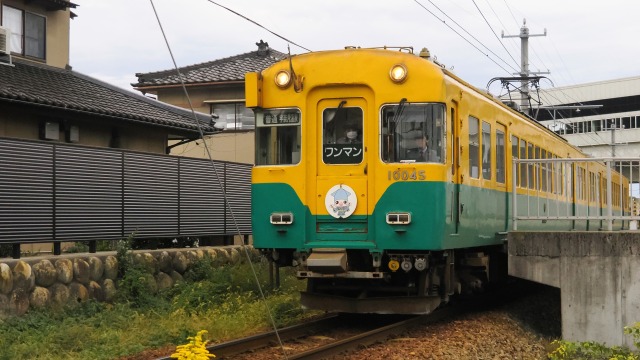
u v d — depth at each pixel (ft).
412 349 26.61
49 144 33.94
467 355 26.63
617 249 31.09
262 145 31.63
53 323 30.45
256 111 31.78
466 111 33.14
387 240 29.76
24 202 32.37
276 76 31.35
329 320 32.96
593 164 61.00
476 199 34.55
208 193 47.09
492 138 37.50
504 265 45.16
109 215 37.93
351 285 32.32
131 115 48.01
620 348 30.37
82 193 35.99
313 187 30.83
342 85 30.71
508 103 49.65
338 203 30.42
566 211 52.70
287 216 30.78
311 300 31.73
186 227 44.60
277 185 31.12
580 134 187.11
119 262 36.94
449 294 32.86
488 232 36.65
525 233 32.60
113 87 53.98
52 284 32.76
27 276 31.19
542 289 51.88
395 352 25.98
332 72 30.71
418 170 29.60
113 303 35.65
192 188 45.37
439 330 31.40
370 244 29.96
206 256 44.29
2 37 45.55
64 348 27.09
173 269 41.19
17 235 31.94
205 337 28.96
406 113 29.99
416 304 30.45
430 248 29.40
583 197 57.52
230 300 36.27
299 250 30.68
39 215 33.24
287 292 40.57
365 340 27.68
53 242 34.14
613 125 136.67
